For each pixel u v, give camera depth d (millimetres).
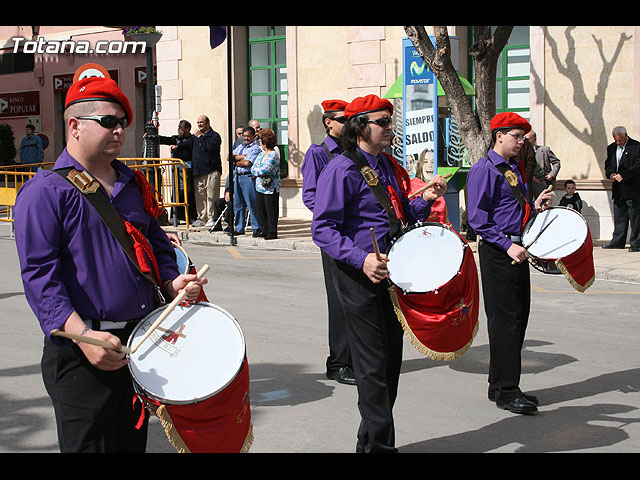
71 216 3000
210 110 18875
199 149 15523
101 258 3043
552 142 14766
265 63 18484
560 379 6168
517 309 5355
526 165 12234
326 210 4090
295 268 11359
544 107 14750
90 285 3020
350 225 4195
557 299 9266
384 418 4020
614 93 14172
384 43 16562
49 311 2875
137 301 3115
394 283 4102
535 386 5992
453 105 12086
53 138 26062
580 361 6668
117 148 3078
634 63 13938
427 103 12898
